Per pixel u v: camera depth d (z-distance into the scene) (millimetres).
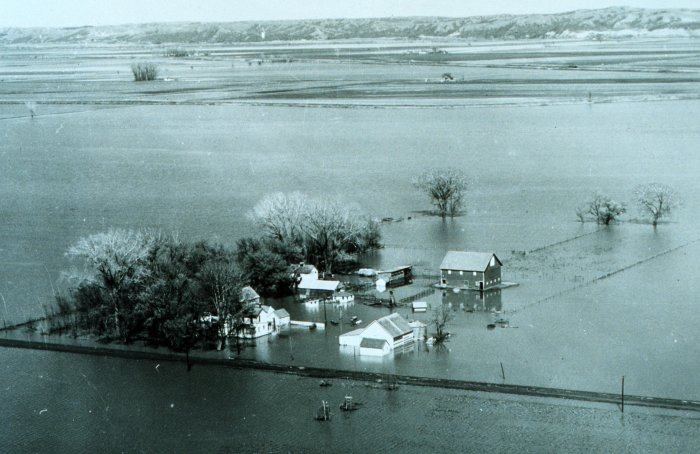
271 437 116000
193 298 155500
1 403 131000
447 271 184375
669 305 165625
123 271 163750
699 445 108562
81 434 119750
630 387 126500
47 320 170375
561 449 108750
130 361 147250
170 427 120688
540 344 146125
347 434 115688
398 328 149625
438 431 115250
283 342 153750
